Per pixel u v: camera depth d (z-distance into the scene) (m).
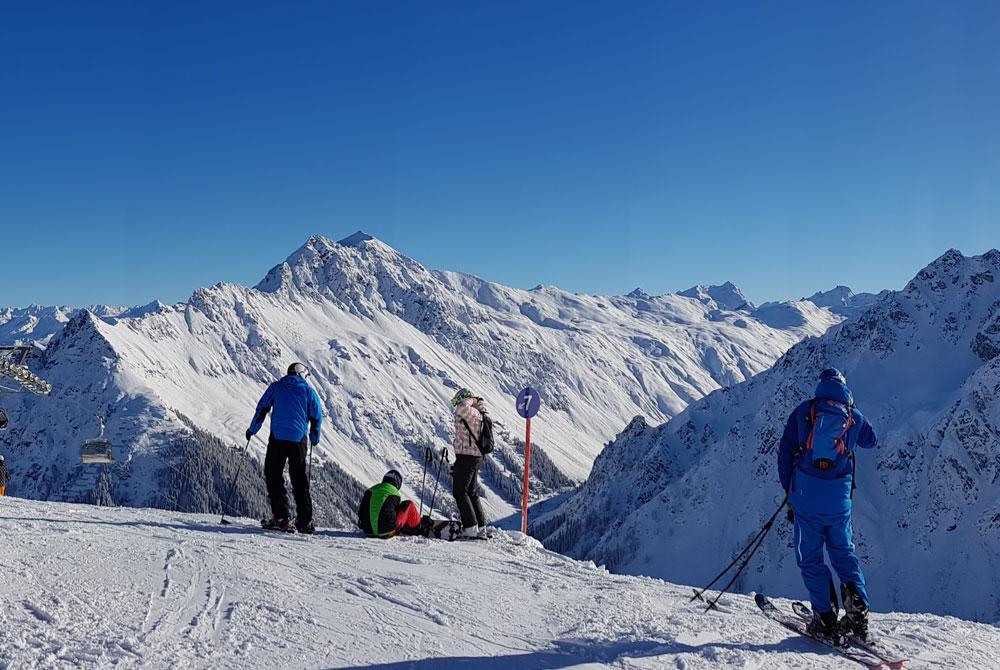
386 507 10.38
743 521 177.62
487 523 11.31
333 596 6.80
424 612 6.54
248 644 5.37
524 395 14.45
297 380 11.02
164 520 10.52
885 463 186.12
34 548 7.51
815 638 6.55
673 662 5.74
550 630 6.38
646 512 198.25
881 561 162.88
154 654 4.99
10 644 4.84
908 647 6.76
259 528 10.64
